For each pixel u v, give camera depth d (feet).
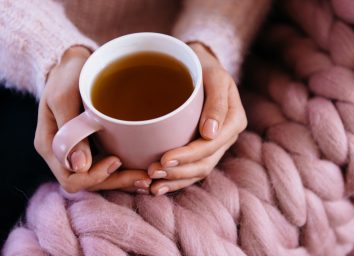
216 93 1.39
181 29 1.78
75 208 1.43
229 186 1.50
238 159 1.58
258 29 1.83
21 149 2.04
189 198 1.47
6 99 2.16
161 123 1.20
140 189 1.43
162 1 2.05
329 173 1.52
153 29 2.07
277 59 1.78
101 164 1.33
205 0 1.80
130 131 1.20
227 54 1.69
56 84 1.48
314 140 1.57
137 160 1.34
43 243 1.38
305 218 1.50
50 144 1.44
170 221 1.40
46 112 1.48
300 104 1.60
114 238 1.36
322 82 1.60
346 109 1.55
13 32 1.64
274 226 1.48
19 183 1.96
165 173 1.35
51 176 1.94
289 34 1.77
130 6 1.99
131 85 1.33
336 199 1.55
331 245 1.58
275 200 1.51
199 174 1.44
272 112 1.65
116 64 1.37
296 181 1.50
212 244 1.37
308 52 1.67
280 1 1.80
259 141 1.60
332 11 1.65
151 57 1.37
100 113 1.19
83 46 1.63
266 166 1.54
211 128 1.32
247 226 1.44
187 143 1.35
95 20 1.99
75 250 1.36
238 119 1.45
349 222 1.63
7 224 1.88
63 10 1.83
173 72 1.34
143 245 1.35
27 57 1.66
